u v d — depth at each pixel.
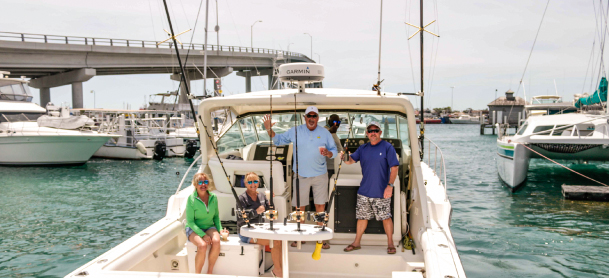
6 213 10.88
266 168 3.73
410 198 4.37
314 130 3.82
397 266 3.59
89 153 20.48
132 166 20.66
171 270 3.62
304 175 3.86
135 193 13.65
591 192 11.15
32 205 11.84
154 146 23.23
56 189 14.38
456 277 2.67
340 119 5.28
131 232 9.10
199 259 3.30
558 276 6.02
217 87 22.98
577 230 8.36
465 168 18.08
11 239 8.60
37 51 33.94
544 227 8.57
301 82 3.80
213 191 4.02
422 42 4.20
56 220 10.13
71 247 8.10
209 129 4.35
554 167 17.52
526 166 12.84
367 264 3.62
